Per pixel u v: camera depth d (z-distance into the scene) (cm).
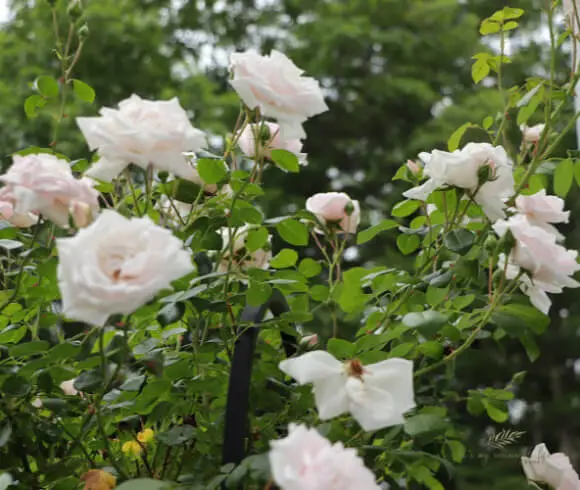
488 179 159
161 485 111
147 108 132
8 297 162
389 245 902
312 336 162
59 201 131
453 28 1266
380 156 1154
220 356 166
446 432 157
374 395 125
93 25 961
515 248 147
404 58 1241
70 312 109
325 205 175
